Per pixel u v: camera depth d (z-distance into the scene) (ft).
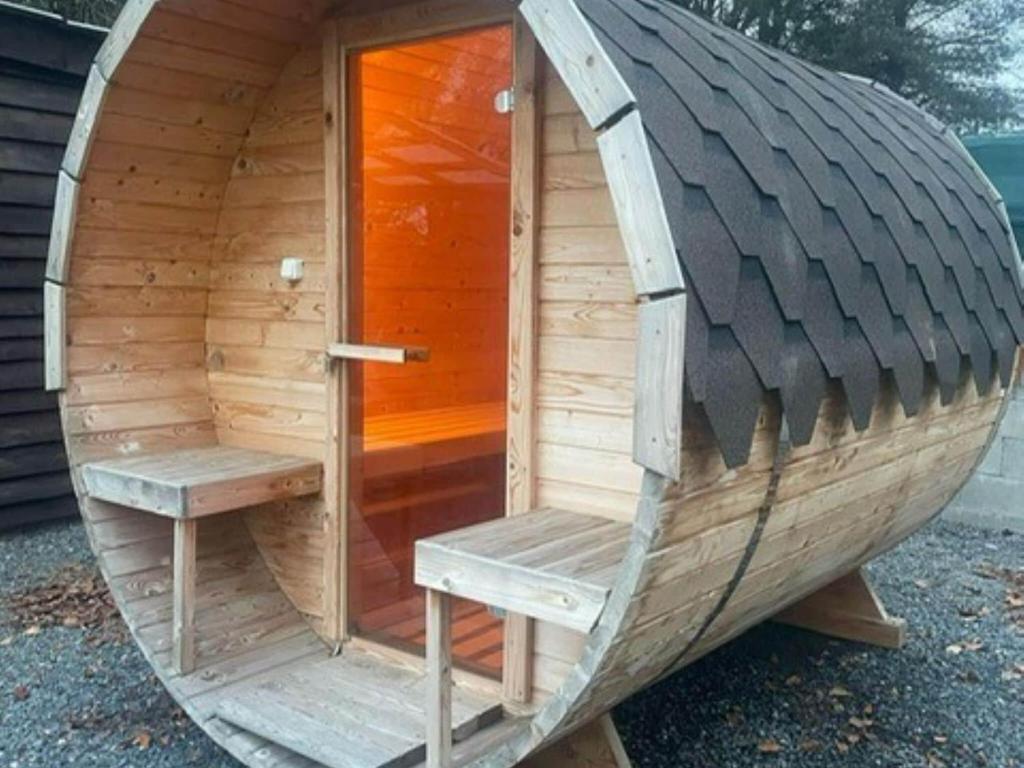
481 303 10.01
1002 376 11.03
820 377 7.25
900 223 9.32
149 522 10.93
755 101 8.19
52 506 19.26
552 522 8.14
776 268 7.04
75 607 14.58
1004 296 11.31
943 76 45.93
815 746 10.27
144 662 12.41
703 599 7.35
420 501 10.43
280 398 10.98
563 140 8.26
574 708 6.93
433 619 7.57
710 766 9.82
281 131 10.68
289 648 10.55
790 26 45.55
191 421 11.44
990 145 21.45
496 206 9.72
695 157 6.73
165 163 10.50
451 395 10.35
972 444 11.78
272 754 8.86
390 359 9.81
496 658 9.18
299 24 10.02
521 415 8.61
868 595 13.05
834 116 9.82
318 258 10.49
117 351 10.75
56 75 18.56
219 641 10.34
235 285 11.28
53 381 10.24
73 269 10.22
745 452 6.36
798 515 8.07
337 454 10.49
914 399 8.57
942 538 18.94
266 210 10.90
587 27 6.34
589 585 6.61
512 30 8.63
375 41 9.68
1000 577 16.31
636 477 8.04
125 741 10.27
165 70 9.65
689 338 6.05
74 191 9.91
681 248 6.15
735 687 11.77
